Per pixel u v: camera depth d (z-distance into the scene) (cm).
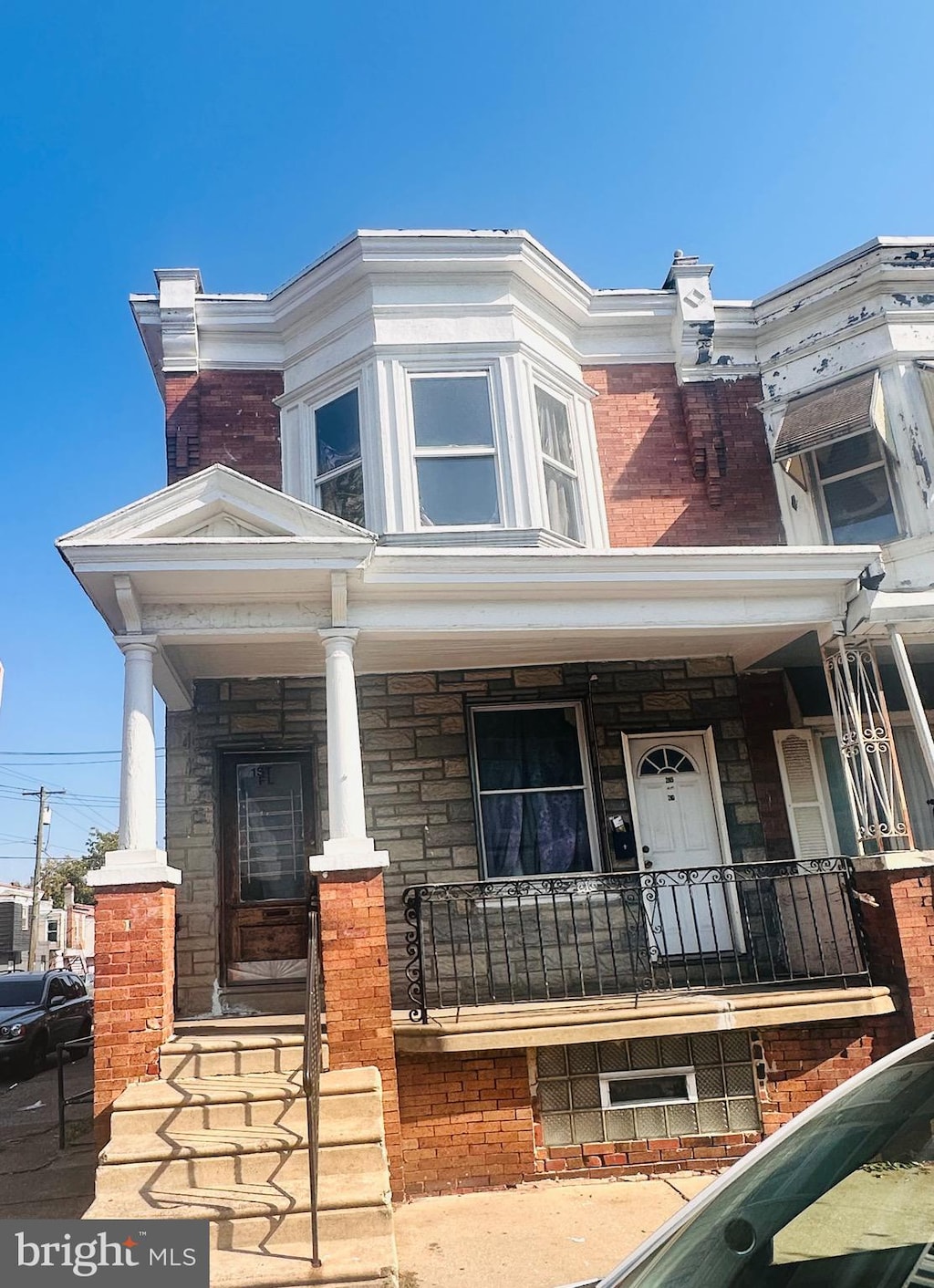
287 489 952
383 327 933
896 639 780
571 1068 705
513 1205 642
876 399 901
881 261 949
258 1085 611
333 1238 509
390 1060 643
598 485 979
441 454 909
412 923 736
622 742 907
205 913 833
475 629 760
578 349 1025
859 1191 238
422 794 874
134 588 699
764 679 943
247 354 994
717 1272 237
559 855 888
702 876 873
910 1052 271
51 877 4991
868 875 753
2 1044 1345
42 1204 672
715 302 1016
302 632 736
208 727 876
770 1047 723
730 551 759
